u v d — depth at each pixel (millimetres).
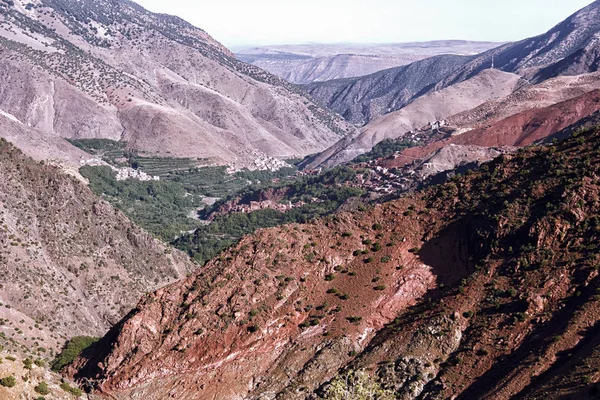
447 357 48469
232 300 56188
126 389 52125
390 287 56156
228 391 50562
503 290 51062
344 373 48812
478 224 57719
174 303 57625
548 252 51562
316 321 54344
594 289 46969
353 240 60938
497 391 42750
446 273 56531
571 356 42656
